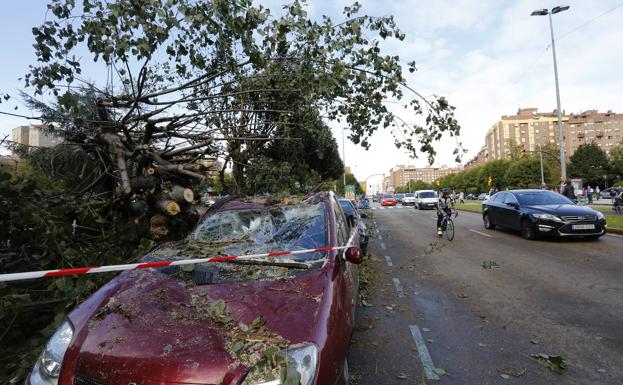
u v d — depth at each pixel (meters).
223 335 2.11
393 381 3.31
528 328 4.44
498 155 123.25
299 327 2.20
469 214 24.78
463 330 4.45
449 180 118.31
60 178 7.61
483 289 6.15
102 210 5.97
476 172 93.62
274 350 1.96
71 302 3.41
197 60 5.00
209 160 7.39
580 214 10.44
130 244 5.42
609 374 3.36
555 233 10.51
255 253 3.24
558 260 8.17
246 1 4.41
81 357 2.07
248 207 4.08
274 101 7.01
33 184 4.83
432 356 3.78
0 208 4.06
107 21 4.34
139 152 5.99
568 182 16.81
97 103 5.89
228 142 7.44
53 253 4.30
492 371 3.46
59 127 6.47
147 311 2.35
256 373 1.90
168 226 5.96
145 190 6.06
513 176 66.19
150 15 4.41
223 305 2.37
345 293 2.90
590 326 4.44
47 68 4.75
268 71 6.47
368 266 8.19
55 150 7.06
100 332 2.20
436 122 6.41
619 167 68.50
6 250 4.32
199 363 1.92
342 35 5.75
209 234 3.71
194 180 6.47
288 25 4.71
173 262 2.81
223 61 5.86
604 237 11.30
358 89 6.67
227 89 7.02
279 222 3.74
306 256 3.18
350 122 7.34
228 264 3.07
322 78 5.93
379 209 36.34
